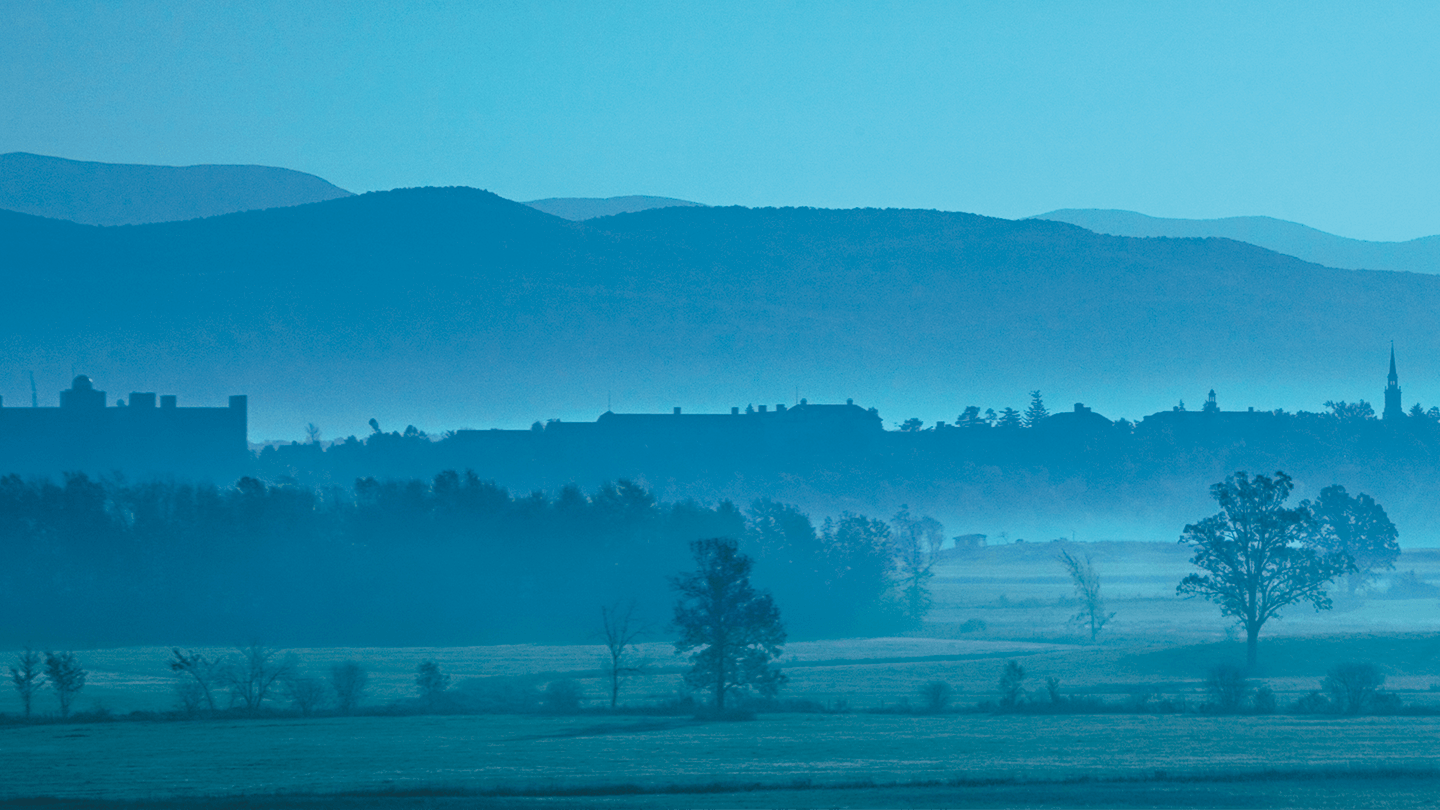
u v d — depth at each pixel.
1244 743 174.00
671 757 164.88
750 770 153.75
